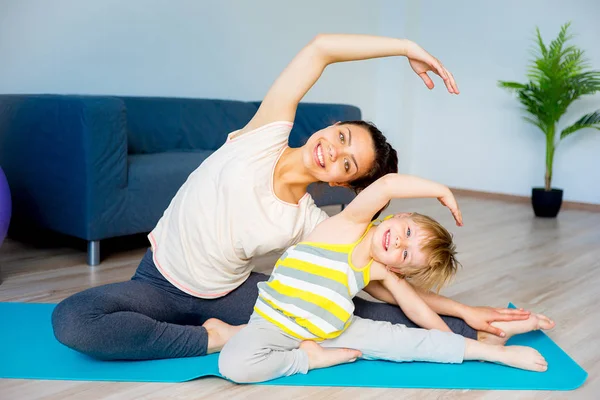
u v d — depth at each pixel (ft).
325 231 5.58
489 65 16.93
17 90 10.48
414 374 5.40
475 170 17.48
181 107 12.10
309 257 5.43
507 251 10.62
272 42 14.84
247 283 5.99
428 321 5.79
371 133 5.66
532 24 16.14
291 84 5.50
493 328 5.95
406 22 17.43
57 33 10.89
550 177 14.58
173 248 5.63
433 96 18.01
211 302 5.83
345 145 5.50
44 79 10.82
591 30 15.30
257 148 5.49
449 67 17.65
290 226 5.58
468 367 5.59
